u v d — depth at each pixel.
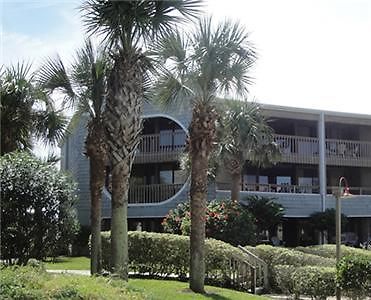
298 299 14.84
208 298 12.23
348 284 13.03
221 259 16.12
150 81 14.68
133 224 31.50
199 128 13.71
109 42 12.71
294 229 33.16
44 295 6.04
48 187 11.89
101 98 15.40
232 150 25.08
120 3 12.12
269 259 16.72
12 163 11.73
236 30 13.62
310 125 34.88
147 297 6.93
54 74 15.66
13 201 11.51
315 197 32.00
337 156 33.66
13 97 15.73
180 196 29.11
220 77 13.69
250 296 13.38
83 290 6.27
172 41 13.50
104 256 17.22
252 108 25.73
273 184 32.84
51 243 12.00
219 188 29.81
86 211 31.11
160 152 30.30
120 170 12.55
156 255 17.12
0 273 6.74
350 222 35.53
